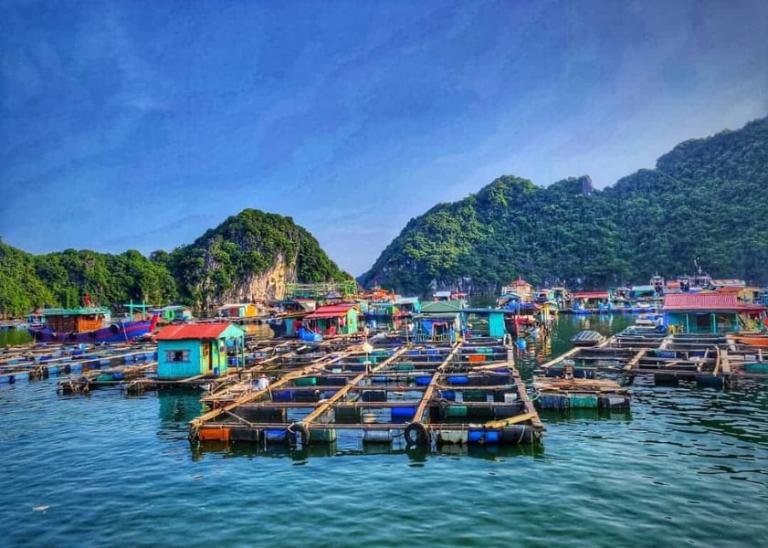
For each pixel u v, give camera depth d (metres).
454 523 12.50
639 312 95.44
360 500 14.05
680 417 21.30
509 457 17.02
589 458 16.70
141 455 19.02
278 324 62.50
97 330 65.44
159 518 13.55
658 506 13.03
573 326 72.62
